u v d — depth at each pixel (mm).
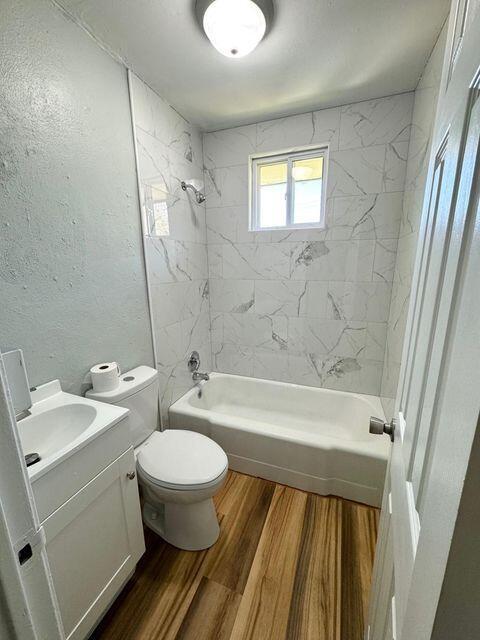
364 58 1343
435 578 296
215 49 1268
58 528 831
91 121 1224
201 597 1144
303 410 2264
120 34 1179
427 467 432
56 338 1150
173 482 1200
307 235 2014
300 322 2180
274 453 1696
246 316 2324
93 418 1051
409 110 1634
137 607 1113
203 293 2293
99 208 1296
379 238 1852
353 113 1742
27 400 966
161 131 1657
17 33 934
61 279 1150
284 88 1570
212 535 1354
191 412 1879
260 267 2191
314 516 1504
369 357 2043
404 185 1726
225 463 1317
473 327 269
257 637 1021
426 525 354
